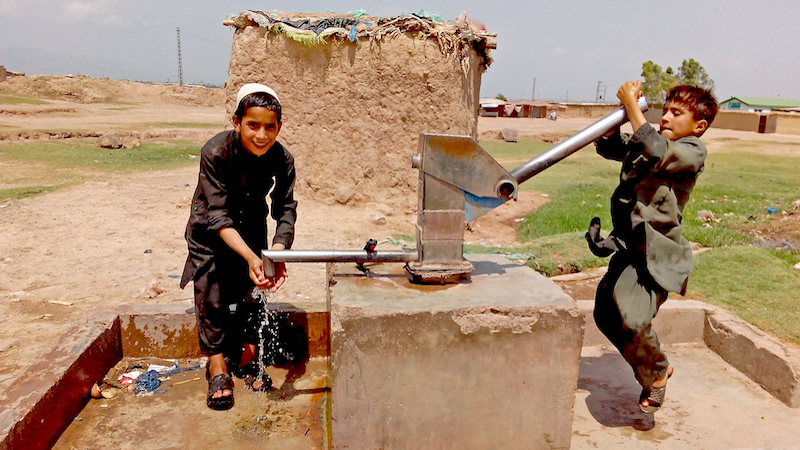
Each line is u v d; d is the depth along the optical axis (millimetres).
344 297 2381
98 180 10125
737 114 38438
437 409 2373
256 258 2561
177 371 3184
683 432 2758
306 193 8336
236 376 3182
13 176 10312
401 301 2342
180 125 24734
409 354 2297
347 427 2342
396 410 2350
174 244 5973
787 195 11992
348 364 2275
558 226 8695
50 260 5258
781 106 66188
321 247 6305
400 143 8172
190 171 12148
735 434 2756
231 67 8086
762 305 4719
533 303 2346
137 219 7023
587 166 16984
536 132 27281
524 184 13258
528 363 2377
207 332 2865
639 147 2396
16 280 4688
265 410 2840
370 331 2254
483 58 9047
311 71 8023
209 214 2670
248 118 2555
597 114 52312
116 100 39531
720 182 14070
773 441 2705
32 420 2281
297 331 3355
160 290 4473
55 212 7156
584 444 2633
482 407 2402
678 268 2514
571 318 2350
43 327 3750
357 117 8125
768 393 3162
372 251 2551
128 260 5336
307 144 8211
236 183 2809
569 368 2406
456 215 2533
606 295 2693
